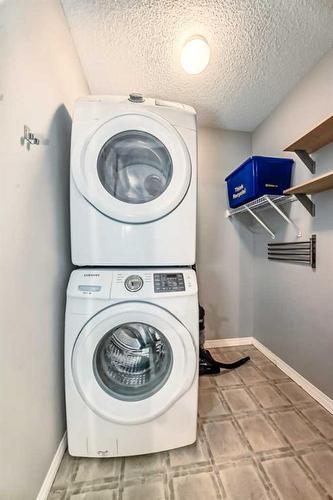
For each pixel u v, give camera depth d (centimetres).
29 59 89
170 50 147
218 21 129
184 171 116
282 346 198
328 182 134
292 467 110
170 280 112
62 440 117
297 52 149
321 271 156
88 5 121
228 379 183
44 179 103
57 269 116
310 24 130
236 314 245
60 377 117
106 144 114
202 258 238
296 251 181
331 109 147
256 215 213
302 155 159
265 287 224
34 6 93
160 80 172
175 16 126
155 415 109
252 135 244
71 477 106
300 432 130
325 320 152
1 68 71
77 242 113
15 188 80
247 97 192
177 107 118
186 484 103
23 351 84
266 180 182
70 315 105
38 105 97
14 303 79
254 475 106
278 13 124
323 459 114
